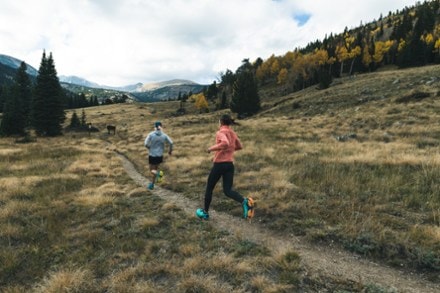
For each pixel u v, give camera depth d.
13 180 11.73
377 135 19.67
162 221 6.99
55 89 47.75
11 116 45.72
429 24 112.50
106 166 15.96
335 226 6.06
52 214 7.75
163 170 14.11
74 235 6.42
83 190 10.16
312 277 4.39
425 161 10.52
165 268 4.70
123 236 6.25
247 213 5.89
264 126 32.88
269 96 104.69
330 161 12.05
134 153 23.00
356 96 43.97
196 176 12.04
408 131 19.42
